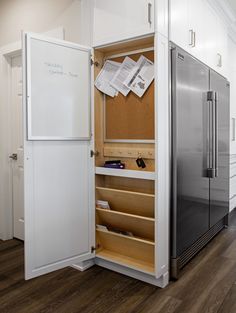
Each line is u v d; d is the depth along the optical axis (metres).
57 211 2.17
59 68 2.11
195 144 2.56
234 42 3.95
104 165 2.41
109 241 2.47
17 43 2.86
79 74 2.23
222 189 3.34
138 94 2.27
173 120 2.19
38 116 2.01
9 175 3.13
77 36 2.35
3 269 2.43
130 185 2.39
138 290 2.10
